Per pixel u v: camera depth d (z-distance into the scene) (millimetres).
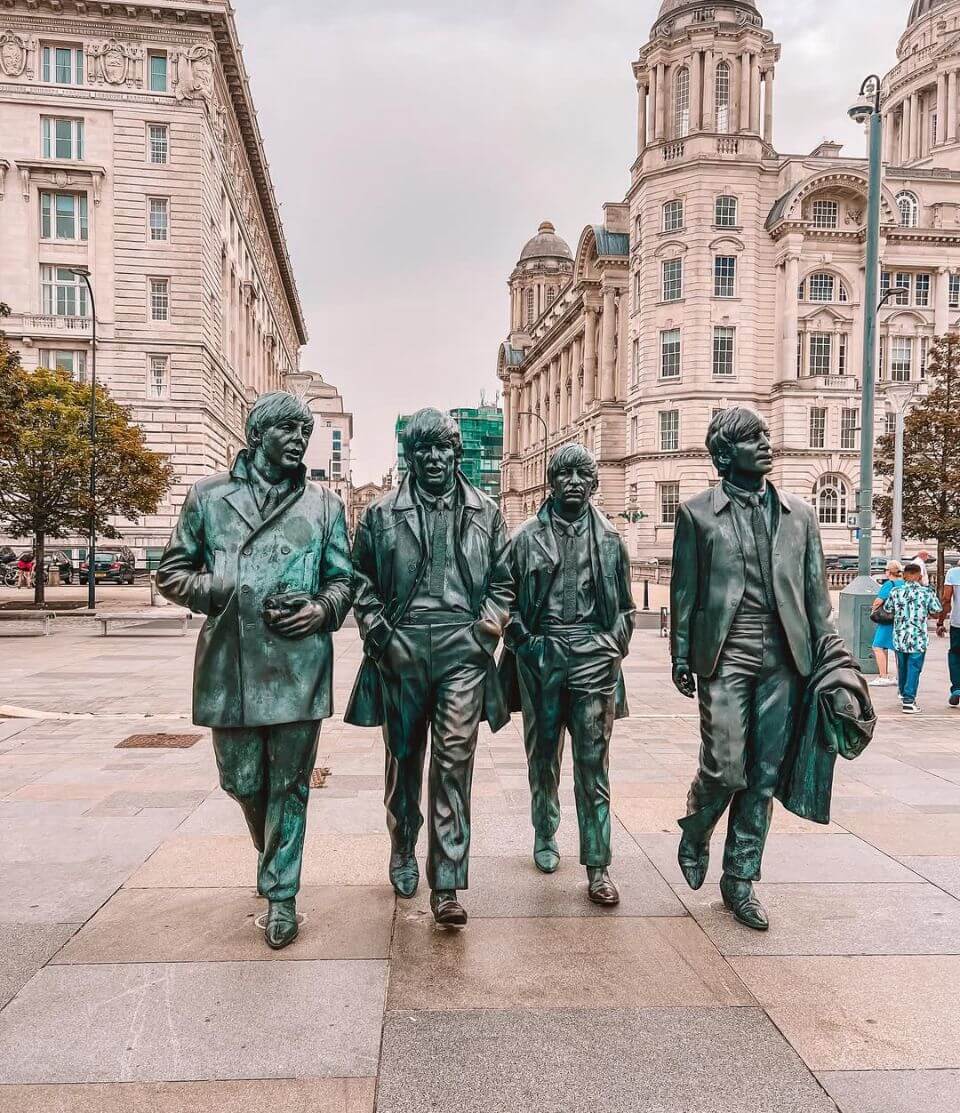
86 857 4367
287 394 3438
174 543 3383
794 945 3484
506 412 98875
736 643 3643
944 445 26047
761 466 3641
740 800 3752
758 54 50188
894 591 9344
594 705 3881
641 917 3746
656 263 51062
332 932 3557
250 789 3484
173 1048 2719
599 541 4008
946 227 54375
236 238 50469
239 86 43844
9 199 36719
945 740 7562
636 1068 2645
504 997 3051
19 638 16828
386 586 3707
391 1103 2471
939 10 70625
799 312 50750
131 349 37531
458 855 3559
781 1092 2537
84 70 36719
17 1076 2574
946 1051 2754
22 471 23188
